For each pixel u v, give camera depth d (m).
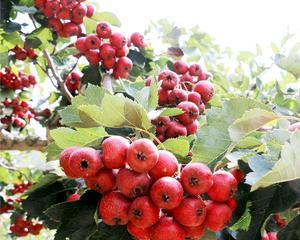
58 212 0.47
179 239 0.41
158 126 0.56
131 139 0.49
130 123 0.44
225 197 0.42
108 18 0.84
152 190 0.41
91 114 0.44
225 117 0.45
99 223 0.48
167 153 0.42
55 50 0.91
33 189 0.59
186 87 0.69
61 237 0.46
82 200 0.47
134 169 0.41
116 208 0.42
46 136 0.86
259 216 0.43
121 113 0.44
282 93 0.71
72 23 0.79
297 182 0.42
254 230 0.43
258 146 0.46
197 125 0.58
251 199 0.43
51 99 0.91
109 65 0.75
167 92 0.61
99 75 0.75
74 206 0.47
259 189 0.43
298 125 0.46
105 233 0.47
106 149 0.42
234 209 0.43
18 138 0.86
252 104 0.45
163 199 0.40
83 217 0.47
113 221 0.43
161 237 0.41
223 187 0.41
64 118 0.48
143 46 0.85
